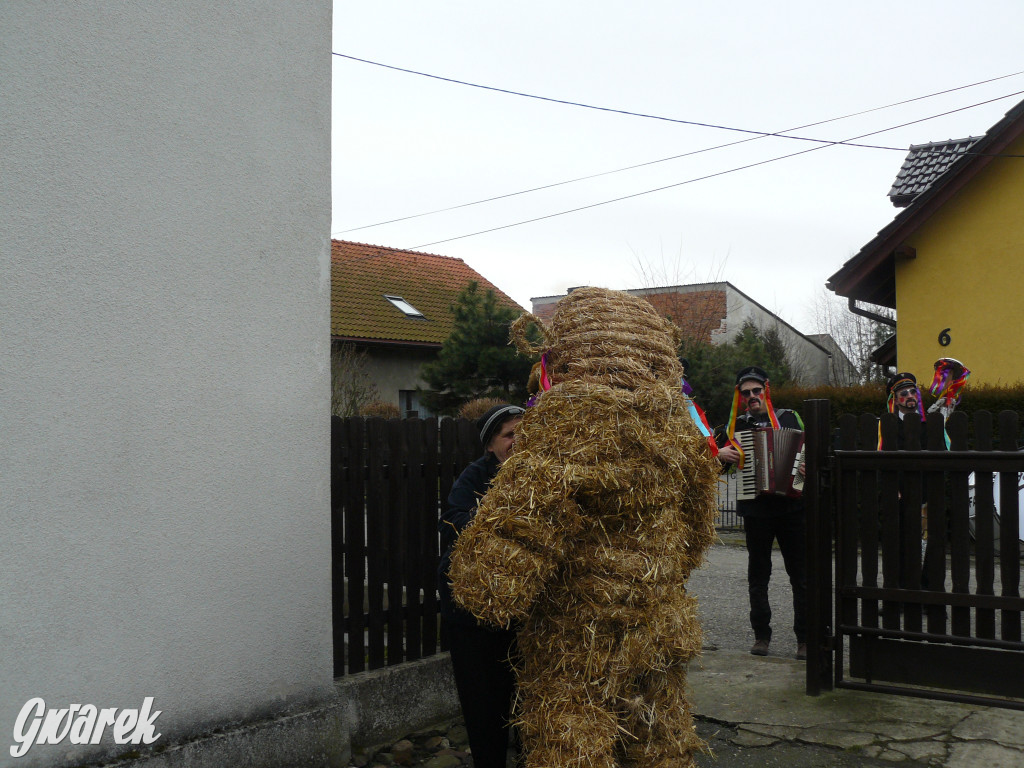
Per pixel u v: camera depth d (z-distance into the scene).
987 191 11.66
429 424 4.61
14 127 3.00
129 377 3.28
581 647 2.95
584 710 2.89
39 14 3.06
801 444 5.25
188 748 3.37
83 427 3.15
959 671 4.36
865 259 12.38
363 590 4.26
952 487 4.34
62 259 3.11
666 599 3.03
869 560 4.55
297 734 3.73
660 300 31.50
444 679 4.53
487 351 16.33
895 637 4.48
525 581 2.82
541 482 2.88
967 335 11.81
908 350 12.28
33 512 3.02
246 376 3.66
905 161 15.16
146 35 3.36
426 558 4.57
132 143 3.31
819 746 3.99
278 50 3.83
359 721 4.09
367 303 22.00
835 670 4.63
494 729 3.48
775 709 4.46
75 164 3.15
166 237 3.40
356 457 4.25
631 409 3.00
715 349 22.91
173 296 3.42
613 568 2.94
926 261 12.13
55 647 3.06
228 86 3.63
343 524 4.20
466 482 3.64
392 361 21.12
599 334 3.19
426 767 3.96
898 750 3.89
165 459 3.38
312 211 3.95
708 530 3.37
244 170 3.68
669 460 3.04
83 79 3.18
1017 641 4.21
